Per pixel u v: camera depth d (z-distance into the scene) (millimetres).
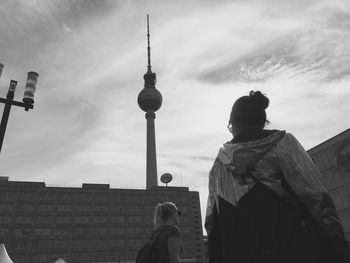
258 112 2051
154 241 3688
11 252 108938
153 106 181500
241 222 1824
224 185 1978
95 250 117312
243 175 1894
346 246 1568
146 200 131375
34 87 11297
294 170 1745
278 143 1862
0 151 9992
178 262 3549
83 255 115500
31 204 117125
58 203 120375
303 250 1642
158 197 133625
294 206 1746
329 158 47469
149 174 156125
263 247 1698
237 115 2094
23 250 110312
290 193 1777
